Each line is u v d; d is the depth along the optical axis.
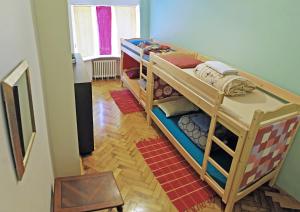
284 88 2.15
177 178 2.39
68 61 1.79
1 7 0.83
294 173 2.15
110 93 4.45
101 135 3.08
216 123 2.02
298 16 1.95
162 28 4.31
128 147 2.86
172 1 3.83
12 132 0.84
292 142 2.11
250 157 1.74
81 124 2.51
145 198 2.13
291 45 2.04
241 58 2.60
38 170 1.30
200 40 3.25
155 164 2.58
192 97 2.25
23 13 1.21
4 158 0.77
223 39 2.82
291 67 2.06
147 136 3.10
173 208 2.05
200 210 2.04
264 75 2.34
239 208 2.07
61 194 1.59
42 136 1.56
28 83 1.17
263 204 2.13
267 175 2.16
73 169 2.18
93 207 1.51
